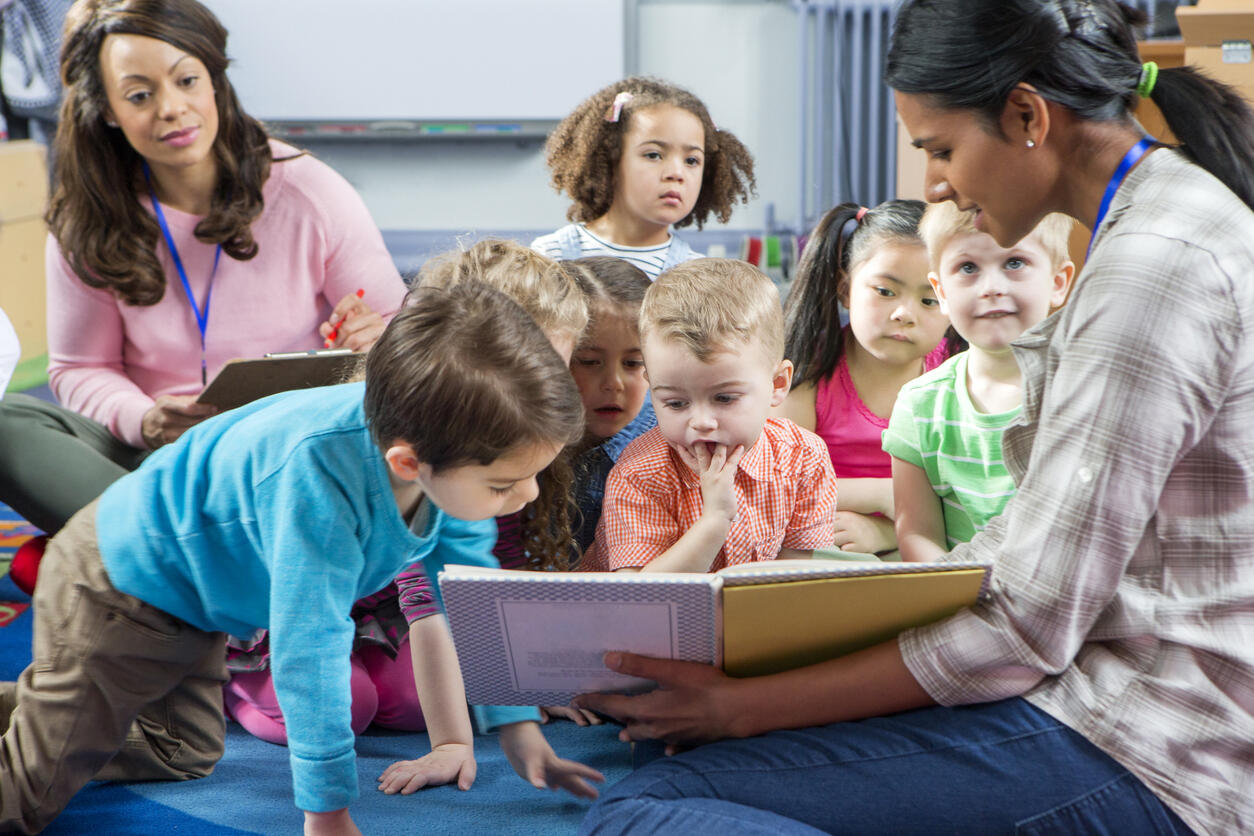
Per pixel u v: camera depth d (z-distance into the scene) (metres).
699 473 1.48
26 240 4.16
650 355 1.46
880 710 1.06
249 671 1.69
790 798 1.01
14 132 4.38
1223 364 0.93
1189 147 1.02
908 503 1.68
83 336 2.08
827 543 1.65
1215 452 0.95
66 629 1.29
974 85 1.00
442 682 1.51
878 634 1.07
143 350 2.10
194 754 1.55
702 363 1.42
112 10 1.88
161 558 1.25
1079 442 0.96
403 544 1.21
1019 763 0.99
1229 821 0.95
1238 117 1.01
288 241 2.11
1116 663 1.01
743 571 1.19
